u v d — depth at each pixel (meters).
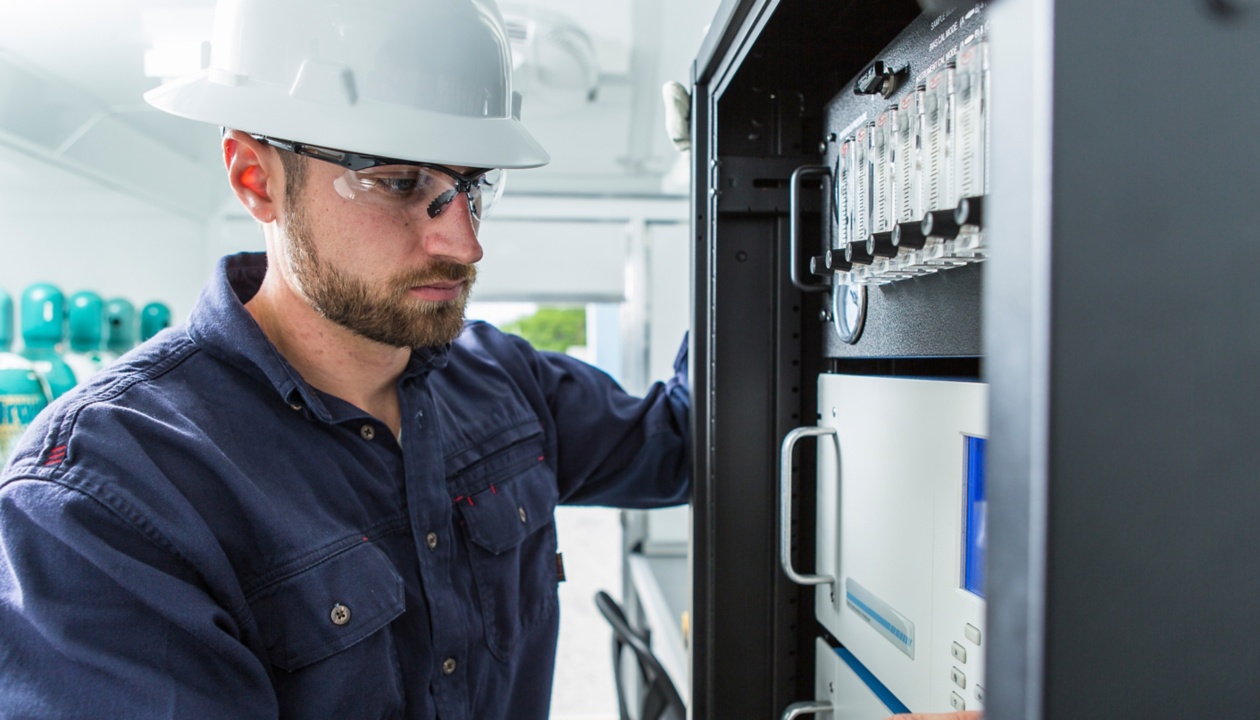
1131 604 0.29
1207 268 0.29
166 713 0.60
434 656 0.85
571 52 1.85
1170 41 0.28
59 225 2.03
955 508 0.60
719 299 0.99
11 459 0.68
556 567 1.12
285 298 0.84
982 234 0.52
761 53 0.86
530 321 3.06
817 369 1.00
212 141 2.44
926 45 0.61
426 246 0.77
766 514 1.01
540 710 1.05
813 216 1.00
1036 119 0.28
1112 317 0.28
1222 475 0.29
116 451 0.67
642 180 2.78
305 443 0.81
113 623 0.61
